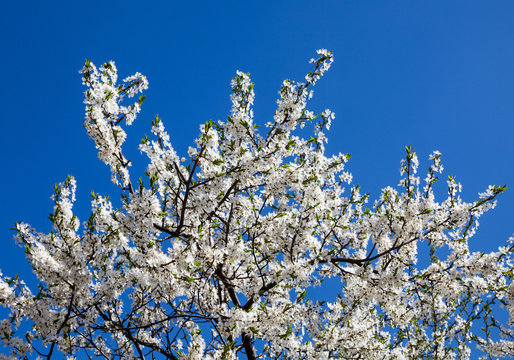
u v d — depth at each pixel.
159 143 6.16
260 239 8.12
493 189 7.19
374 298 7.71
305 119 7.26
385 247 7.56
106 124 6.29
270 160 6.50
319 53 7.35
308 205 7.45
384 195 8.06
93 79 6.21
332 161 8.66
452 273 7.46
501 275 7.90
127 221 5.98
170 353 7.15
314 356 7.66
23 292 6.28
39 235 6.30
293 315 6.64
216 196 6.88
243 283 8.27
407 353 9.38
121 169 6.51
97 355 7.84
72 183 6.61
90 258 6.27
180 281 6.46
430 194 7.20
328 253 7.48
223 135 7.60
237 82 7.77
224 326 6.43
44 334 6.16
